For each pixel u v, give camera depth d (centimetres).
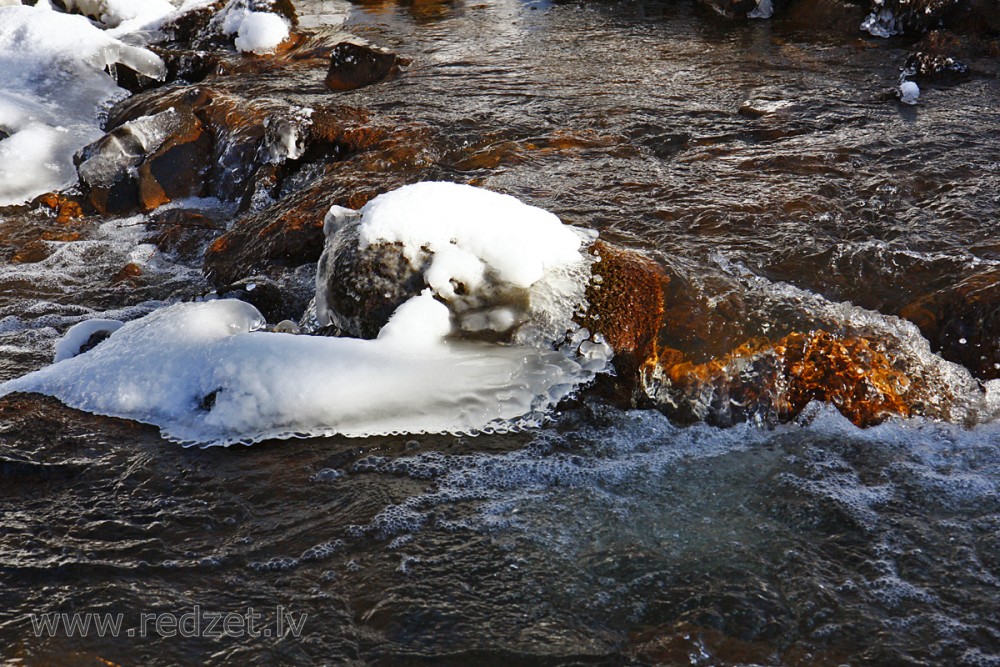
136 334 470
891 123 712
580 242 472
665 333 437
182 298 587
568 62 934
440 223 448
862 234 532
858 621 311
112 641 309
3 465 399
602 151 681
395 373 421
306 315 499
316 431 418
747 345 428
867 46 935
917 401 419
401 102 826
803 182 604
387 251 447
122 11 1159
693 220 552
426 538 354
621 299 448
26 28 937
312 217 586
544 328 443
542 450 405
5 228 714
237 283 538
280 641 308
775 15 1072
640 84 848
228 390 425
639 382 430
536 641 306
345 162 680
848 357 425
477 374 426
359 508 372
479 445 409
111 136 746
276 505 376
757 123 727
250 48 1031
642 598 323
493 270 444
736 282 471
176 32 1129
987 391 422
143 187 736
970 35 898
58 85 902
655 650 302
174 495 383
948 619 311
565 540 352
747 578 331
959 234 525
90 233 702
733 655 300
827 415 416
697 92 815
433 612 319
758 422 416
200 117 787
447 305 443
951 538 347
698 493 377
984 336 432
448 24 1123
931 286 469
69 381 452
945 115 724
